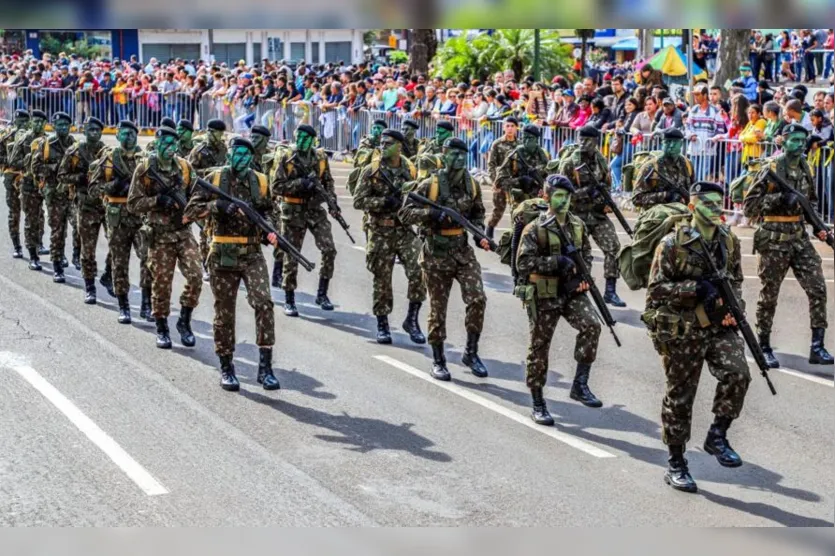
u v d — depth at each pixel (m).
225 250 11.61
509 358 12.98
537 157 16.75
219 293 11.68
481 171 25.83
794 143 12.41
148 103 36.03
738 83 22.64
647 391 11.80
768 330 12.61
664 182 14.69
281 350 13.25
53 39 47.66
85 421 10.62
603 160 15.45
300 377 12.20
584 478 9.43
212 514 8.60
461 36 35.19
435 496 9.00
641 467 9.72
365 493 9.03
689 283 9.18
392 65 38.94
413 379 12.16
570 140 23.28
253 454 9.87
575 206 15.37
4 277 17.25
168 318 14.75
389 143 13.38
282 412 11.02
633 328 14.30
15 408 10.99
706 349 9.31
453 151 11.88
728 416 9.44
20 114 18.69
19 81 38.44
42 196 17.81
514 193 16.67
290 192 14.80
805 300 15.59
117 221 14.33
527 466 9.68
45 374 12.11
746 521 8.57
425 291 13.64
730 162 20.28
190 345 13.41
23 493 8.96
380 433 10.45
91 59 46.84
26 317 14.66
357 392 11.69
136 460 9.66
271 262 18.62
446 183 11.95
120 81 36.81
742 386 9.28
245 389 11.76
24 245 19.73
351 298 15.94
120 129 14.45
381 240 13.47
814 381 12.05
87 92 36.91
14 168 17.61
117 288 14.51
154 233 13.22
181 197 13.12
